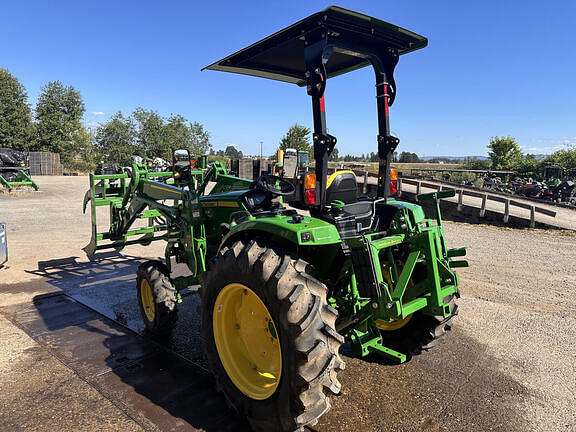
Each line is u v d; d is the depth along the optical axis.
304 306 2.24
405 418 2.76
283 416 2.29
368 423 2.69
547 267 7.07
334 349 2.25
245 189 4.38
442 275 3.18
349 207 2.94
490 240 9.52
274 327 2.40
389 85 3.34
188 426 2.62
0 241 6.32
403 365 3.51
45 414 2.72
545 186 19.72
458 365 3.53
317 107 2.76
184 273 6.39
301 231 2.38
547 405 2.94
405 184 16.94
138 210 5.12
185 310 4.85
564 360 3.64
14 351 3.66
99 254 7.55
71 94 44.69
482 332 4.24
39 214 12.16
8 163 24.27
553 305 5.11
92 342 3.88
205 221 4.21
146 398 2.94
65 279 5.98
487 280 6.19
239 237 2.97
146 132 49.94
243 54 3.58
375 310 2.62
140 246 8.30
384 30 2.91
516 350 3.83
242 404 2.61
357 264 2.67
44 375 3.23
